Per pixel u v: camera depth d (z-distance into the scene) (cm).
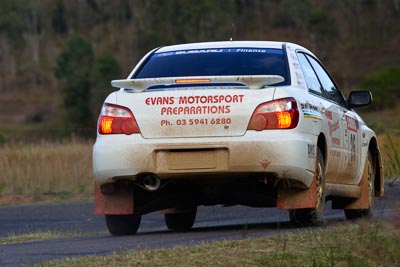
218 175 1883
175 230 2288
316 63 2227
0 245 2066
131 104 1919
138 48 19600
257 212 3038
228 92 1881
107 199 2005
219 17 16488
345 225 1748
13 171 4356
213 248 1549
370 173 2405
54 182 4316
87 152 4919
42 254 1745
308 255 1459
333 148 2077
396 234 1514
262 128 1864
